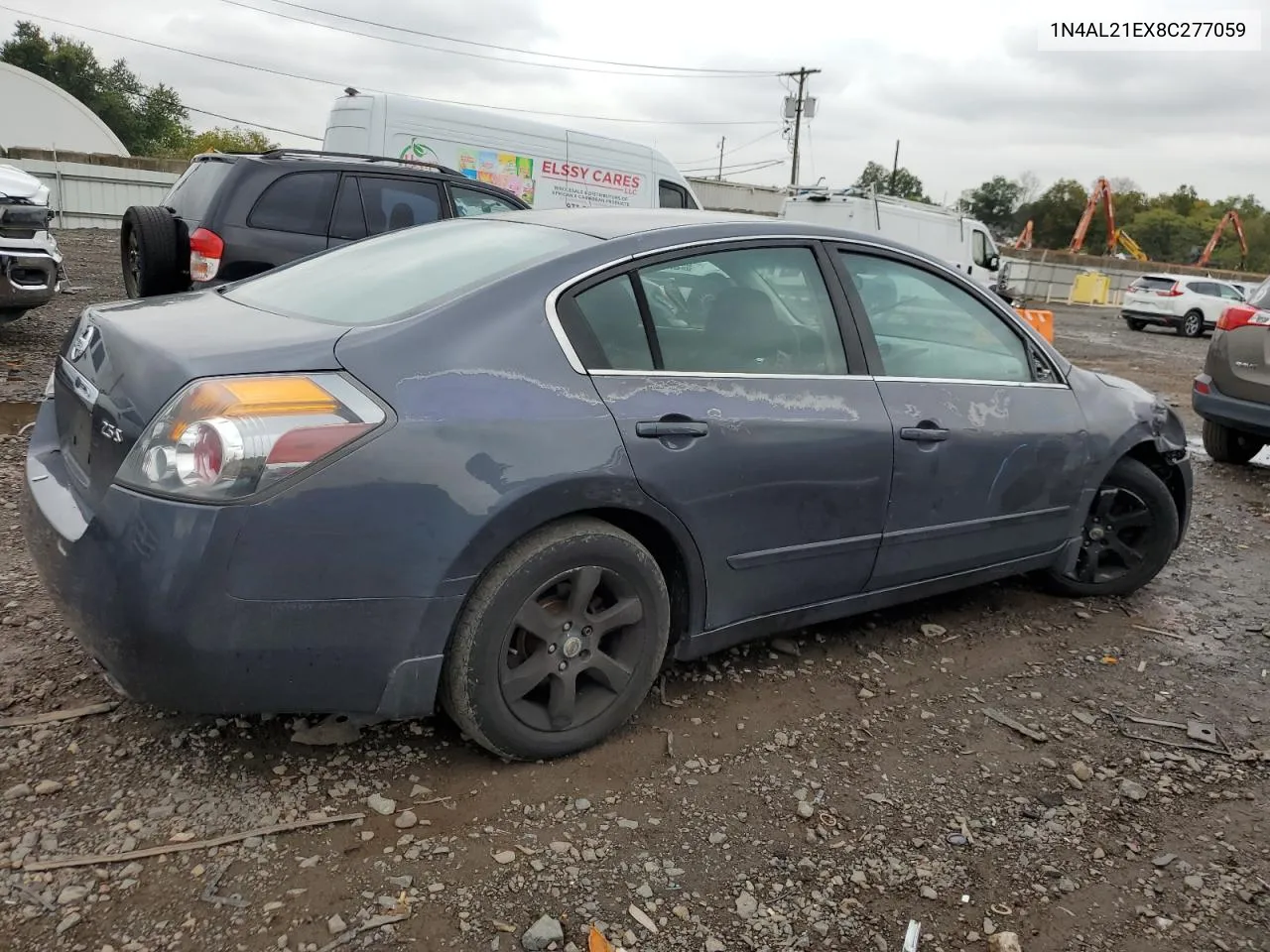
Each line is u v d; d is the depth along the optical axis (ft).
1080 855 8.62
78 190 71.72
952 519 11.93
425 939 6.98
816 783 9.34
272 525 7.29
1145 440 14.37
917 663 12.17
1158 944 7.62
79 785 8.28
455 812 8.39
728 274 10.29
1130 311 84.12
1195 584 16.03
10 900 6.98
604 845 8.16
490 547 8.13
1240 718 11.41
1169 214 304.50
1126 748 10.55
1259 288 25.36
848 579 11.19
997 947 7.36
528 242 9.91
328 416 7.52
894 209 67.46
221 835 7.83
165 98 234.58
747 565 10.10
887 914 7.69
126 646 7.45
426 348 8.18
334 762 8.91
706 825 8.55
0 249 24.72
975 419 11.95
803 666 11.78
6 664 10.09
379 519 7.61
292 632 7.55
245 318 8.88
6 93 136.87
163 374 7.63
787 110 180.55
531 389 8.45
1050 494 13.15
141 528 7.27
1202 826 9.20
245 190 23.66
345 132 38.22
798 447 10.09
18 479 16.25
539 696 9.18
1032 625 13.73
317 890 7.34
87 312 9.70
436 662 8.20
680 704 10.59
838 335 10.99
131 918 6.92
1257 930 7.84
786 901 7.72
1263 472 25.75
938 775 9.69
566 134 41.60
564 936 7.11
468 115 39.04
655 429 9.01
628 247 9.64
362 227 25.25
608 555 8.95
